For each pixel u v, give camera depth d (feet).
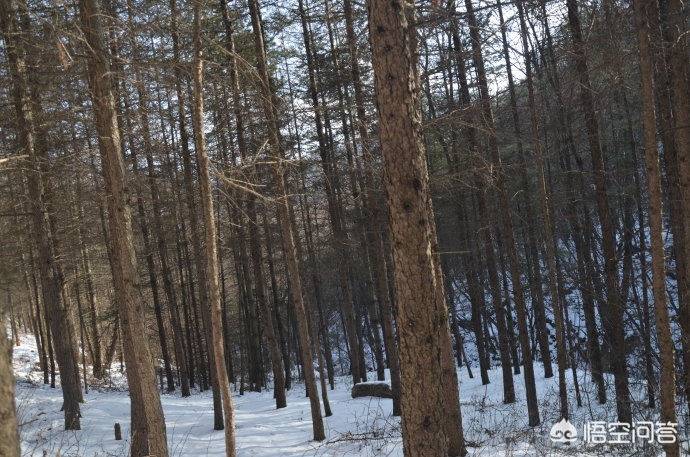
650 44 21.39
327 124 52.19
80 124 36.24
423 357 15.67
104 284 86.38
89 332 102.47
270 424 46.96
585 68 31.30
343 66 44.04
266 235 63.21
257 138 43.16
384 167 16.02
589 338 45.96
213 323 22.98
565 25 31.94
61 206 47.44
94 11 24.94
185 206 54.29
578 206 48.67
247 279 78.38
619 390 35.55
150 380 24.70
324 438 38.52
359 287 85.76
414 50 25.43
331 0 38.34
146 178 46.96
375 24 15.88
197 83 23.66
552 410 43.75
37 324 87.35
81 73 27.27
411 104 15.80
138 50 26.35
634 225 52.75
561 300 54.54
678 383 32.45
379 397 54.39
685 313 27.99
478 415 43.65
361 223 55.11
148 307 82.38
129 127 33.24
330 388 74.49
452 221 65.26
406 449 15.96
